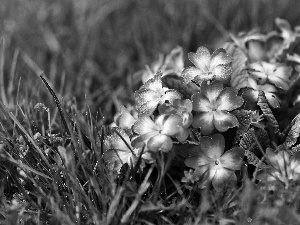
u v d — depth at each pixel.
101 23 0.62
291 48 0.44
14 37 0.60
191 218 0.32
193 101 0.34
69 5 0.64
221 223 0.31
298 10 0.59
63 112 0.37
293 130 0.35
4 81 0.52
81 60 0.57
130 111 0.38
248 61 0.42
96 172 0.35
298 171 0.32
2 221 0.32
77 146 0.34
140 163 0.33
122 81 0.55
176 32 0.59
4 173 0.36
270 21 0.58
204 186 0.33
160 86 0.36
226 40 0.55
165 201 0.33
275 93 0.39
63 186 0.35
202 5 0.61
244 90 0.37
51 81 0.53
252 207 0.31
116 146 0.35
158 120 0.33
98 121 0.47
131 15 0.63
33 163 0.36
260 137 0.35
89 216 0.32
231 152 0.33
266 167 0.32
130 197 0.34
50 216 0.33
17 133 0.38
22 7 0.65
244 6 0.60
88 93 0.53
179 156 0.35
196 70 0.36
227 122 0.33
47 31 0.61
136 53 0.58
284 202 0.30
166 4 0.61
